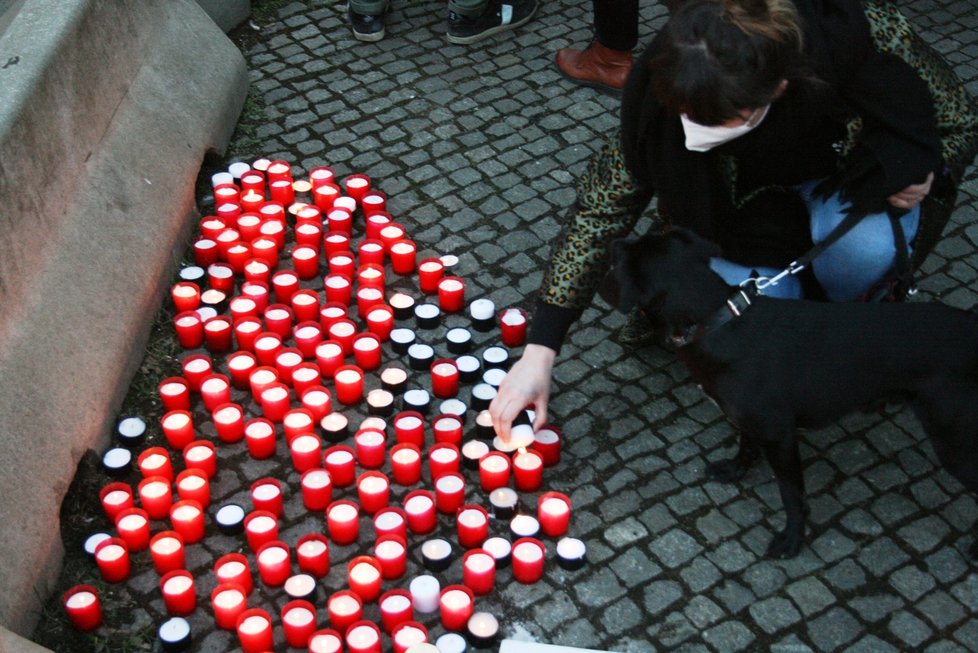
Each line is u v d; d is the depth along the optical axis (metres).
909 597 3.10
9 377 3.07
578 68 5.25
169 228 4.12
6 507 2.88
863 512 3.34
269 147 4.89
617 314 4.06
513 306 4.09
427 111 5.11
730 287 2.94
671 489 3.42
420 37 5.66
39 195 3.36
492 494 3.33
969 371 2.88
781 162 3.03
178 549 3.09
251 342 3.86
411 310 4.04
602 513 3.35
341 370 3.69
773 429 2.97
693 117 2.50
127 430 3.50
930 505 3.36
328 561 3.13
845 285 3.24
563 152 4.86
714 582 3.15
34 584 2.94
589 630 3.02
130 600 3.09
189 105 4.52
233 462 3.51
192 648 2.96
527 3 5.69
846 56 2.74
